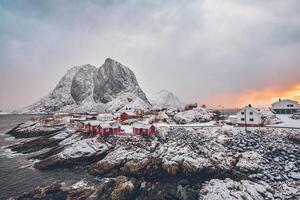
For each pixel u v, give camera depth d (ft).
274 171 145.28
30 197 129.18
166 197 129.18
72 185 148.15
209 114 303.48
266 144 175.94
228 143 184.03
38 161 204.85
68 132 281.13
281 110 313.53
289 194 121.39
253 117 224.94
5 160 210.79
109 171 169.07
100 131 231.50
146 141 204.44
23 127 377.09
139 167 163.84
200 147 178.50
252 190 123.85
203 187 138.00
